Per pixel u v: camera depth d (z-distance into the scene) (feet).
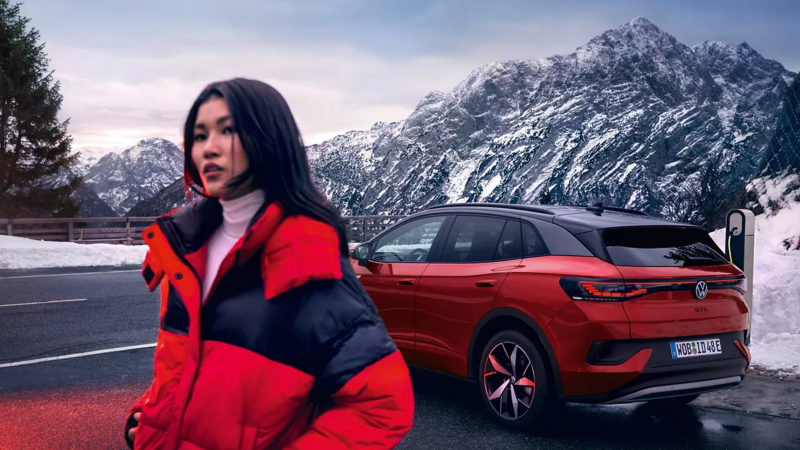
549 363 15.24
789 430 15.78
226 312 4.04
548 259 15.65
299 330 3.97
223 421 4.01
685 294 14.94
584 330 14.38
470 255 17.53
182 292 4.10
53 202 130.93
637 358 14.28
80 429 15.66
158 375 4.28
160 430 4.21
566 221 15.97
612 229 15.25
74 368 21.35
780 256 29.76
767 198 44.68
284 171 4.01
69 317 30.42
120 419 16.40
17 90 125.80
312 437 4.01
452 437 15.26
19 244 59.72
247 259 4.08
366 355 4.00
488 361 16.37
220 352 4.02
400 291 18.72
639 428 15.99
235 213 4.22
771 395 18.60
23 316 30.63
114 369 21.26
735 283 15.79
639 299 14.48
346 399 4.06
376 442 4.00
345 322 4.02
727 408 17.57
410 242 20.76
